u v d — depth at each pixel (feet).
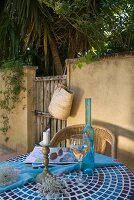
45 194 3.82
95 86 9.18
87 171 4.74
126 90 8.04
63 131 7.86
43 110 12.66
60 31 13.50
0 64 15.31
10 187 4.08
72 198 3.75
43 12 11.95
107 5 8.93
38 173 4.59
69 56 13.75
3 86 15.05
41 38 14.44
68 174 4.67
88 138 4.87
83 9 9.24
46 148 4.26
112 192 3.96
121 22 8.40
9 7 13.03
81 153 4.68
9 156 13.48
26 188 4.09
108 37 8.84
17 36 14.97
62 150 5.68
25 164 5.19
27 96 13.39
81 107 9.80
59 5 8.53
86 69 9.55
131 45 8.37
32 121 13.51
